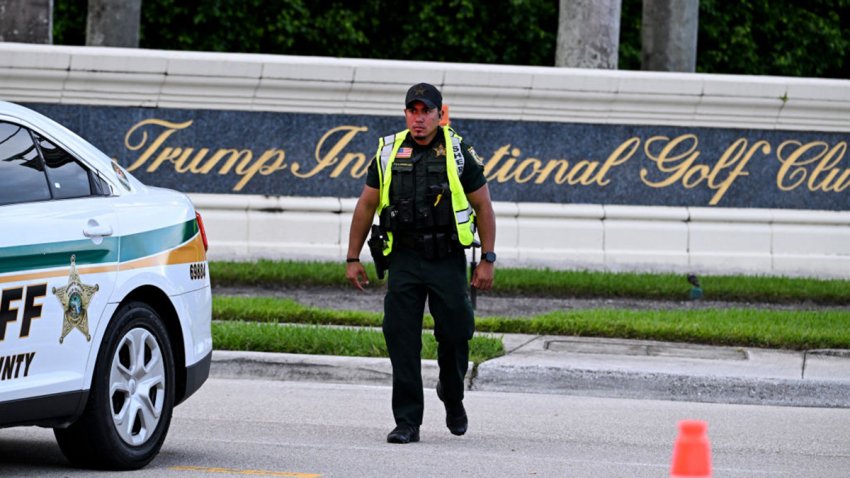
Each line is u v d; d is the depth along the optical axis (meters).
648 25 72.06
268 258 59.69
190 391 28.58
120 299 26.30
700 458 17.06
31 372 24.38
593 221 61.03
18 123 26.02
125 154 59.62
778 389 39.06
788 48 101.00
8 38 62.69
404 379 30.59
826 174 62.25
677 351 43.19
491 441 31.75
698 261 61.31
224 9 91.75
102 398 25.83
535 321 46.09
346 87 59.84
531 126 60.91
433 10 94.75
